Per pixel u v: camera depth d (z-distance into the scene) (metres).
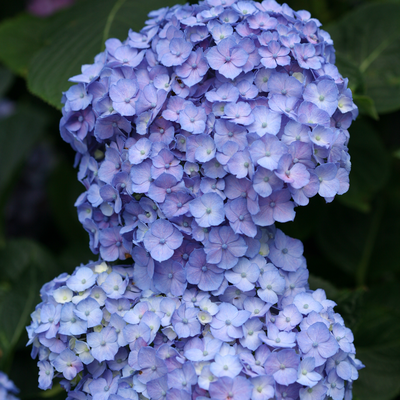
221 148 1.04
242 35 1.06
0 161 1.46
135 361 1.03
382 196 1.32
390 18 1.26
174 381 1.02
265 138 1.03
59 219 1.53
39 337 1.06
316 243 1.34
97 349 1.04
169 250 1.04
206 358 1.01
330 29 1.27
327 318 1.05
